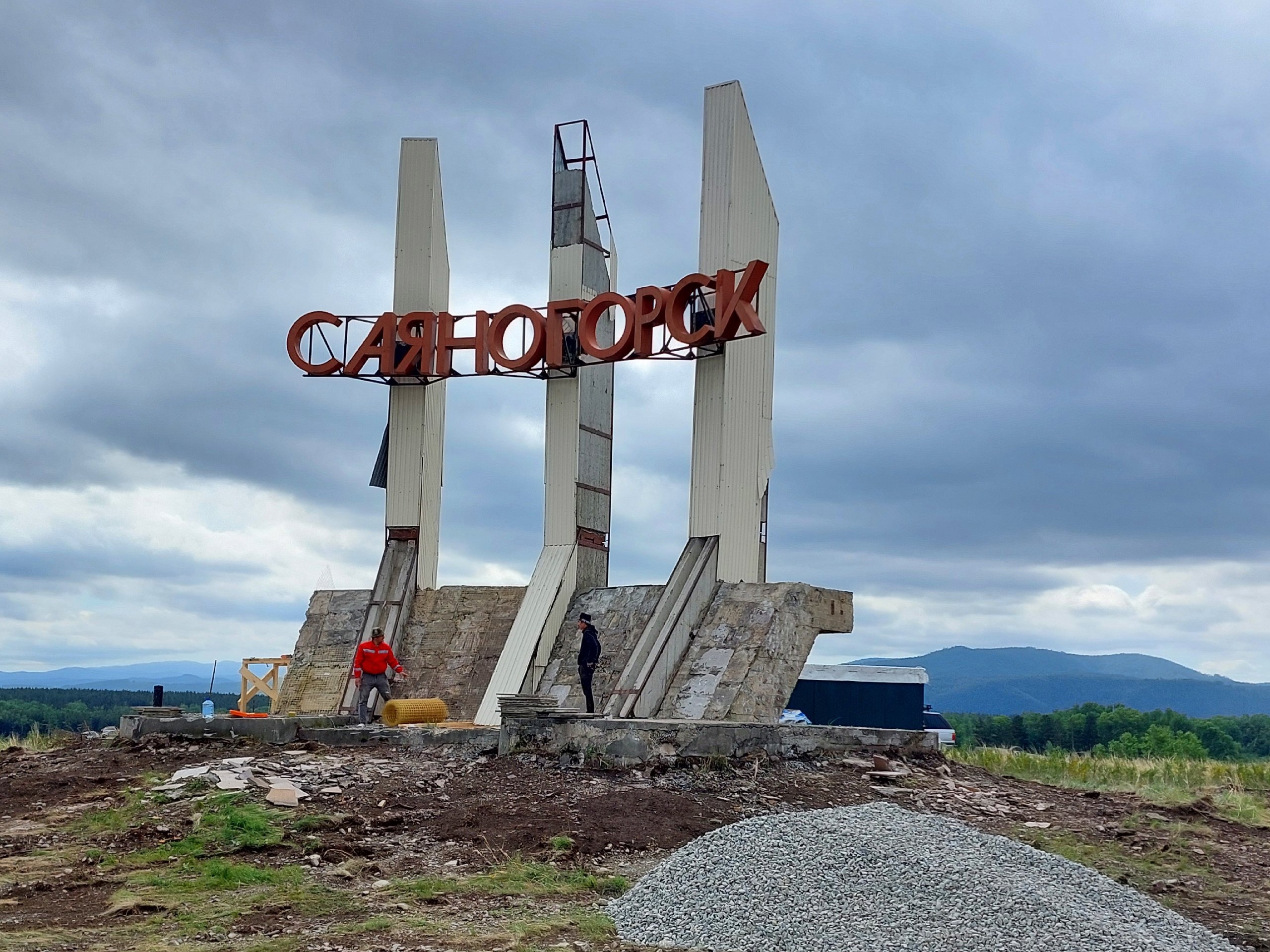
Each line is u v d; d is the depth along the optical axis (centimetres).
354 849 1523
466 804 1709
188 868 1452
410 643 3011
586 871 1454
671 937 1217
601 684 2673
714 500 2661
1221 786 2320
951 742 4191
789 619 2548
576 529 2942
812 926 1214
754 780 1900
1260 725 8575
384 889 1368
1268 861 1703
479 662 2912
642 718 2344
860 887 1316
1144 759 2903
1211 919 1439
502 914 1280
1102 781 2328
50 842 1569
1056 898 1315
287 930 1219
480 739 2077
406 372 3011
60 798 1777
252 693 3431
